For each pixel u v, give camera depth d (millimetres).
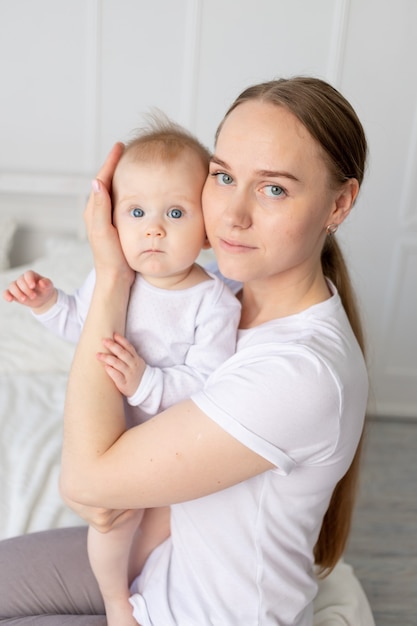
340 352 941
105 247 1010
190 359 1048
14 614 1213
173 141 1040
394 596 2203
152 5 2645
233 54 2730
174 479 913
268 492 959
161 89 2771
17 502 1597
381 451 3014
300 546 1028
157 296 1040
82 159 2859
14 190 2793
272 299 1040
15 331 2303
